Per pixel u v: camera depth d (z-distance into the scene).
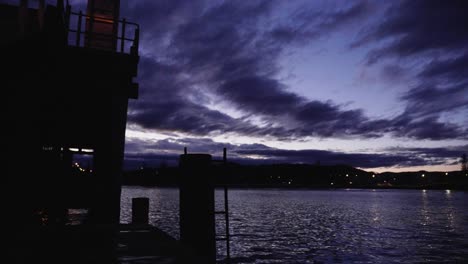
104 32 11.94
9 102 6.59
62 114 7.88
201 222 5.51
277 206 77.94
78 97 8.16
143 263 4.40
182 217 5.67
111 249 5.23
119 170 8.30
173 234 31.77
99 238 6.12
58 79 7.71
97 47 11.79
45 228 6.85
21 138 6.68
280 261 22.03
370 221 48.16
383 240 31.08
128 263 4.39
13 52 6.56
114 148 8.30
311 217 53.53
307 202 97.19
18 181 6.65
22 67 6.62
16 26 7.60
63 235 6.30
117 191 8.20
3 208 6.51
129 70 8.62
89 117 8.22
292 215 56.41
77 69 8.19
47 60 6.74
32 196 6.83
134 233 6.75
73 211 10.90
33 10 7.78
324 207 76.81
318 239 31.38
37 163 6.86
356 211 66.12
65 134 7.96
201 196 5.58
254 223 43.81
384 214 59.97
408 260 22.81
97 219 7.91
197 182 5.62
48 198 7.08
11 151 6.61
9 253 4.74
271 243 28.64
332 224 43.97
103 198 8.05
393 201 109.38
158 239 6.11
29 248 5.10
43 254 4.74
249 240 29.95
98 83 8.36
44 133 6.99
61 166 7.76
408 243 29.30
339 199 120.38
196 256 4.87
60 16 6.60
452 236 33.66
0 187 6.52
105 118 8.33
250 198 118.94
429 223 45.72
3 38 7.45
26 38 6.54
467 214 60.50
